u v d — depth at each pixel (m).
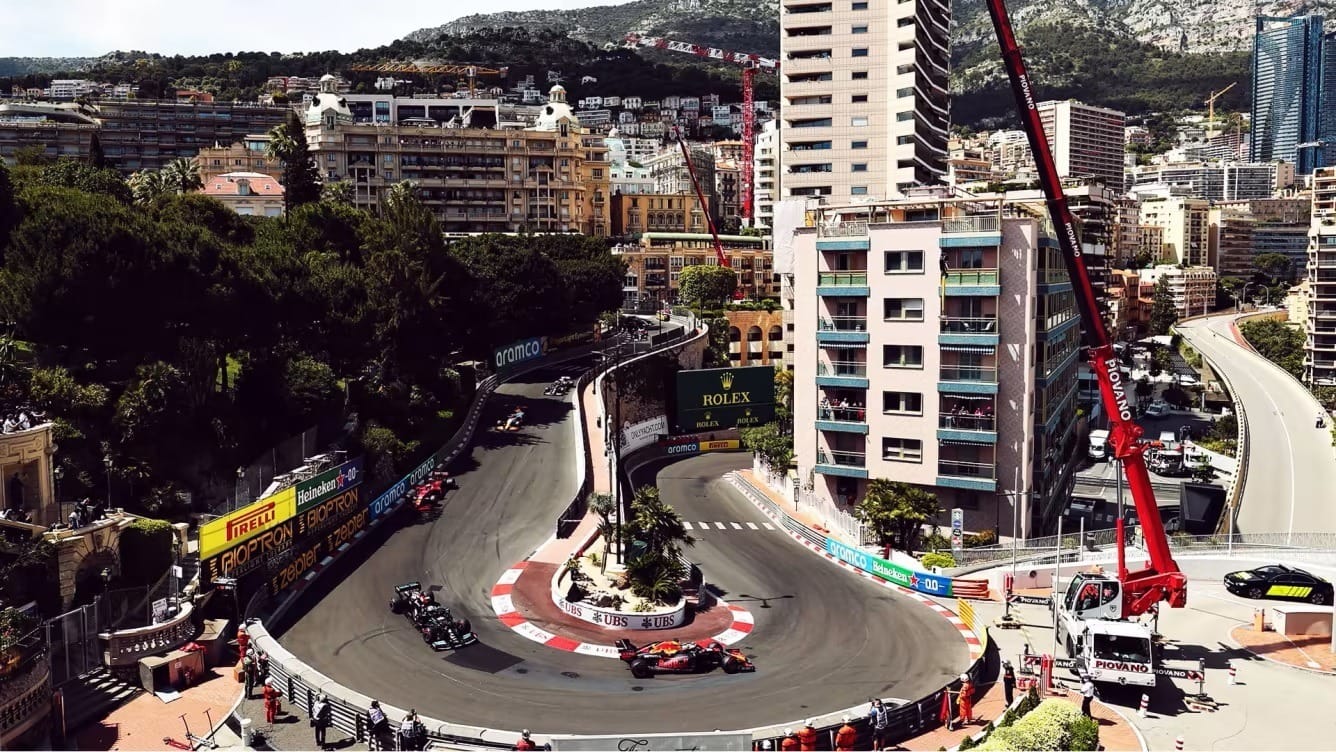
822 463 84.25
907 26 145.50
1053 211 54.22
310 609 58.22
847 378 82.62
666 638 55.94
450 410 97.94
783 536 80.88
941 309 78.81
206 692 48.28
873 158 149.00
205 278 76.44
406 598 58.28
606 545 67.88
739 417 123.69
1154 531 52.56
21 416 56.91
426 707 45.84
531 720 44.78
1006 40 54.22
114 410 67.69
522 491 82.81
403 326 97.31
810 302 84.88
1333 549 68.94
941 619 60.31
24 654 41.97
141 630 49.03
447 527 73.88
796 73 151.12
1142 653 46.56
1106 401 53.66
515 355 130.62
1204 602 63.28
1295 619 57.19
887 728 43.41
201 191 173.75
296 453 71.38
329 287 90.12
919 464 80.56
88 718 44.94
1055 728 34.81
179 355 72.81
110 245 71.19
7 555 50.47
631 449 111.12
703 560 72.75
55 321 69.50
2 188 80.19
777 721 45.06
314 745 42.47
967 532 79.69
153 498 63.59
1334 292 198.38
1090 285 53.84
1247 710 46.91
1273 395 166.75
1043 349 80.94
